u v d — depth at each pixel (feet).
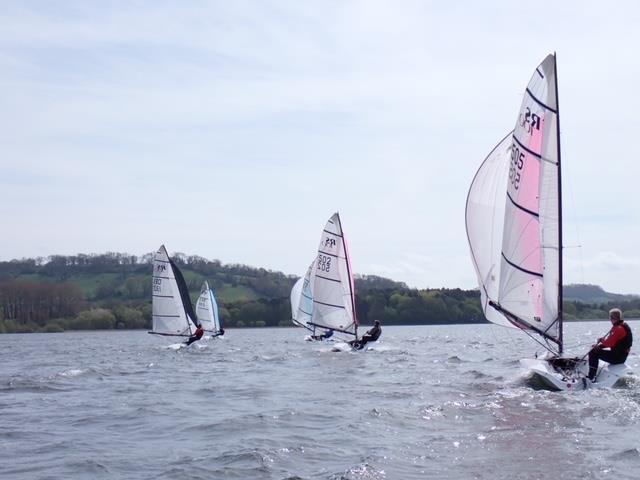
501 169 73.46
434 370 92.73
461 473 36.63
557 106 62.80
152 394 72.74
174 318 154.81
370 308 317.63
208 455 42.80
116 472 39.24
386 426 49.70
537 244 64.34
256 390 73.97
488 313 74.18
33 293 354.95
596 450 39.96
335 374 90.17
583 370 62.18
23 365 121.29
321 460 40.91
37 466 40.93
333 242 131.95
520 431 45.62
